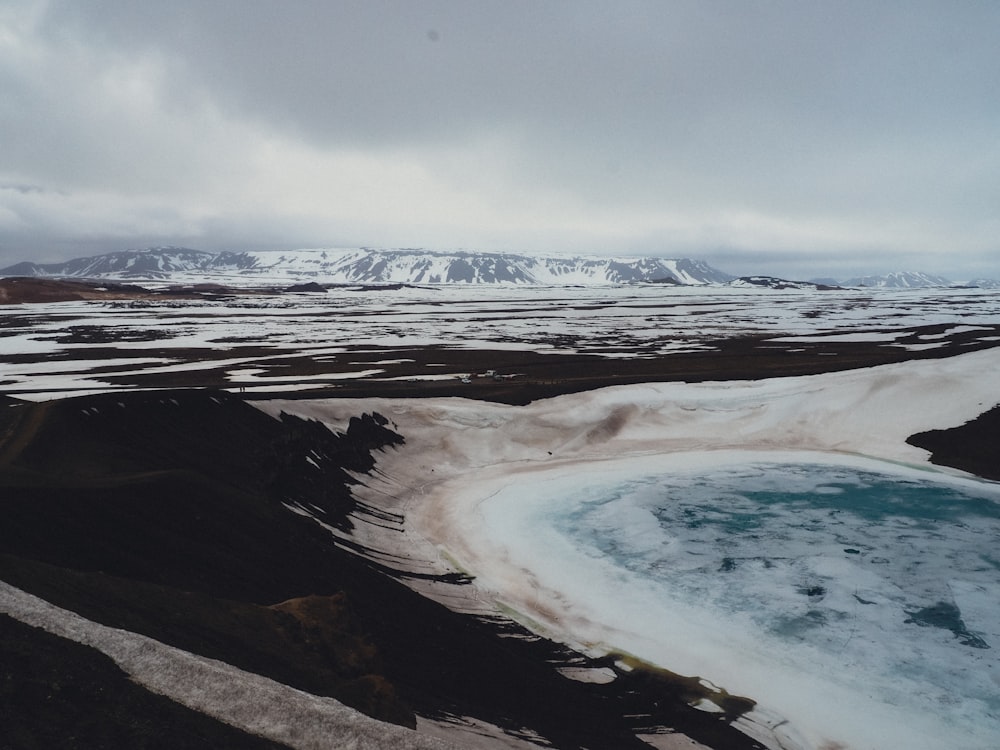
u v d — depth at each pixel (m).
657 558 49.66
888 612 41.53
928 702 33.06
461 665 31.12
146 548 29.25
